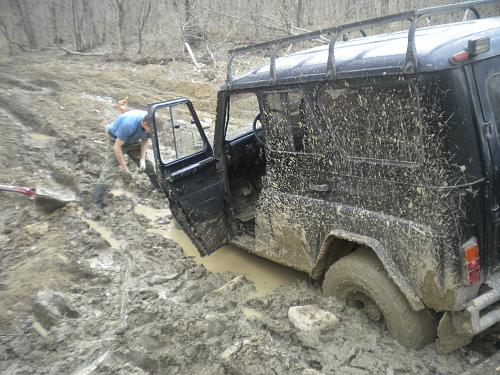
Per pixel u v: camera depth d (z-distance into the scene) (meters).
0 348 3.96
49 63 16.92
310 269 4.11
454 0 13.02
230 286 4.66
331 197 3.78
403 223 3.28
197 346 3.76
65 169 7.73
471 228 3.03
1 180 7.50
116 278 5.06
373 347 3.55
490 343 3.58
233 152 5.27
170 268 5.18
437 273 3.12
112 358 3.78
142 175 7.50
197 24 16.53
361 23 3.22
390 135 3.25
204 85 12.12
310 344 3.67
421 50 3.02
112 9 21.98
